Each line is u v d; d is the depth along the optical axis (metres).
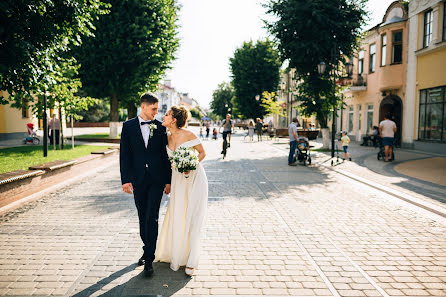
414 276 3.50
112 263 3.73
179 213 3.58
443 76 15.98
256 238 4.61
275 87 41.84
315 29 15.95
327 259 3.92
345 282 3.35
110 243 4.35
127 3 18.95
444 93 16.02
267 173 10.45
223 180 9.12
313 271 3.59
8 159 9.73
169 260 3.80
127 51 18.89
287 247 4.29
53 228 4.94
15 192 6.17
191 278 3.39
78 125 45.69
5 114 20.17
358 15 16.72
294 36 16.83
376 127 20.45
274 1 17.08
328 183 8.82
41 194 7.03
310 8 15.86
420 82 17.86
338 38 16.77
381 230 5.01
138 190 3.54
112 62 18.77
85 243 4.34
